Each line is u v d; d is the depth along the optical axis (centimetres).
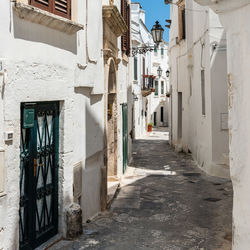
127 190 980
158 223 687
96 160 750
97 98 736
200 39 1337
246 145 405
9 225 432
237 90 418
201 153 1360
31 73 475
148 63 3331
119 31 964
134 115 2712
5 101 423
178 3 1833
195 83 1513
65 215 572
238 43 414
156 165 1452
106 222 687
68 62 577
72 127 594
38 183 520
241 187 416
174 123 2133
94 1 700
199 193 943
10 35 432
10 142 432
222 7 427
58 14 537
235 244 427
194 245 572
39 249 509
